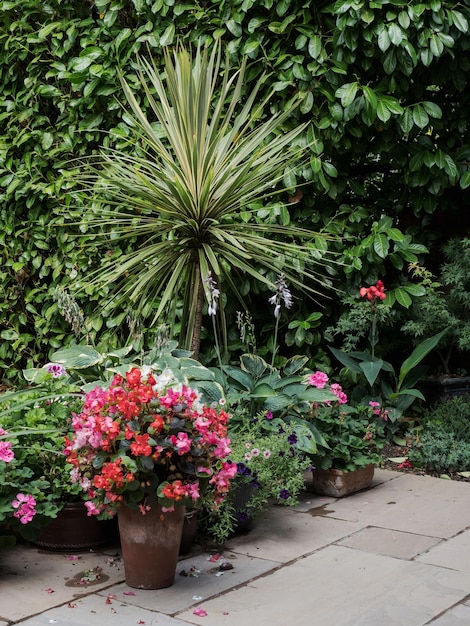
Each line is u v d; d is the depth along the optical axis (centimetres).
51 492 309
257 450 324
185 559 304
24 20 524
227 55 440
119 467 258
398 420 462
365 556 303
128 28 494
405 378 466
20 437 314
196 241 429
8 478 294
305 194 476
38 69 528
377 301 466
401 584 275
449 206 498
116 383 284
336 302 488
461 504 365
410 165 459
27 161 522
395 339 501
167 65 429
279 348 503
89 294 502
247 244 428
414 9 416
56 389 346
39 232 530
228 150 439
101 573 290
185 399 274
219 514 315
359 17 419
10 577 286
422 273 492
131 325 416
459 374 510
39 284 544
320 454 372
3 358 549
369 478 393
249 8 452
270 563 298
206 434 270
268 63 460
